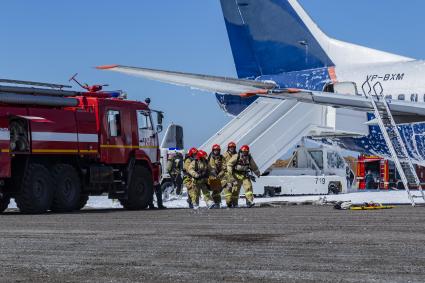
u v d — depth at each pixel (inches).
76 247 359.9
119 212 770.8
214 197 864.9
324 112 1186.0
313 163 1407.5
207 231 453.4
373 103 850.8
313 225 490.6
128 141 883.4
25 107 776.3
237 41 1334.9
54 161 808.9
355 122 1162.6
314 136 1252.5
